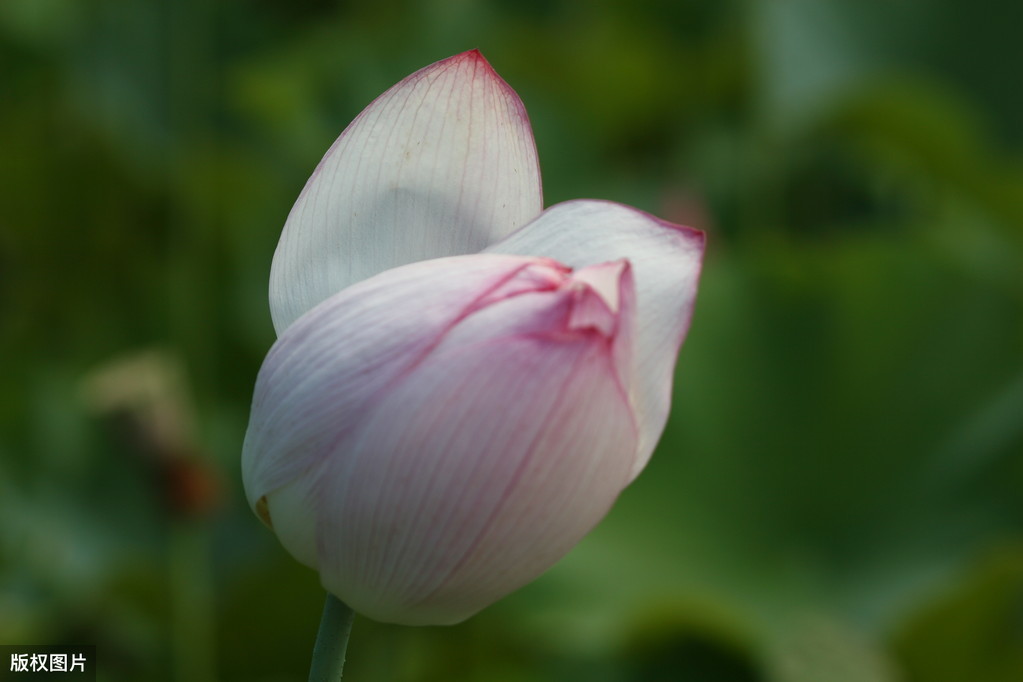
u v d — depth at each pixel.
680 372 1.50
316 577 1.18
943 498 1.45
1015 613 1.19
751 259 1.57
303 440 0.63
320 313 0.64
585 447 0.63
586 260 0.65
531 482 0.63
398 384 0.63
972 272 1.53
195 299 1.53
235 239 1.61
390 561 0.63
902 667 1.24
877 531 1.46
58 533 1.36
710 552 1.41
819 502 1.48
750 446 1.49
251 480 0.64
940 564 1.40
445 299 0.63
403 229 0.67
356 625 1.18
